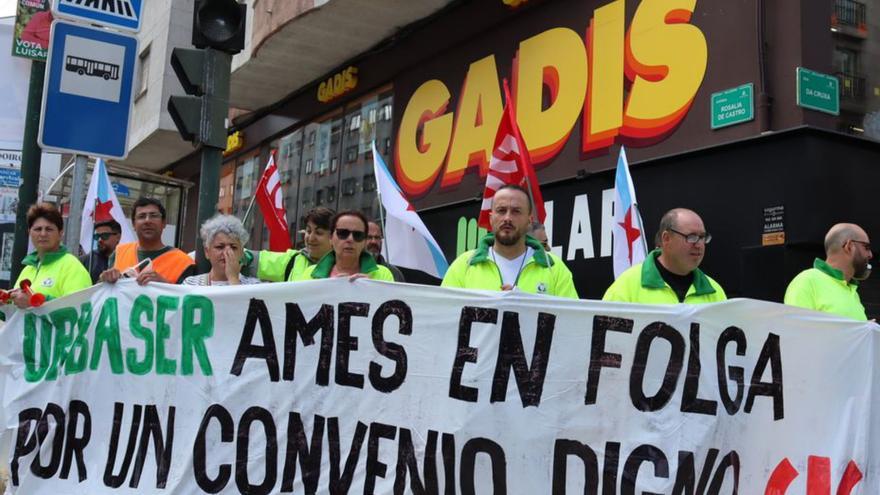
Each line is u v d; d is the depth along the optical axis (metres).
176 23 14.17
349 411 3.77
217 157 5.19
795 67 6.12
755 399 3.82
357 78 11.57
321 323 3.85
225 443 3.84
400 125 10.68
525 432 3.64
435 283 9.95
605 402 3.68
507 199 4.13
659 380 3.71
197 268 5.12
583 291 7.75
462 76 9.70
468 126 9.52
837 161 6.05
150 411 3.97
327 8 9.93
